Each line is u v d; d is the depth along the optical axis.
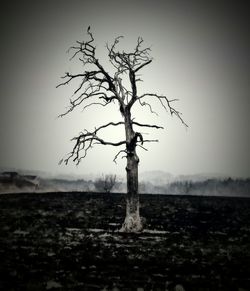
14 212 37.28
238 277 15.28
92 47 30.19
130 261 18.09
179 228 32.41
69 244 22.73
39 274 14.82
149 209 40.31
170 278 14.91
